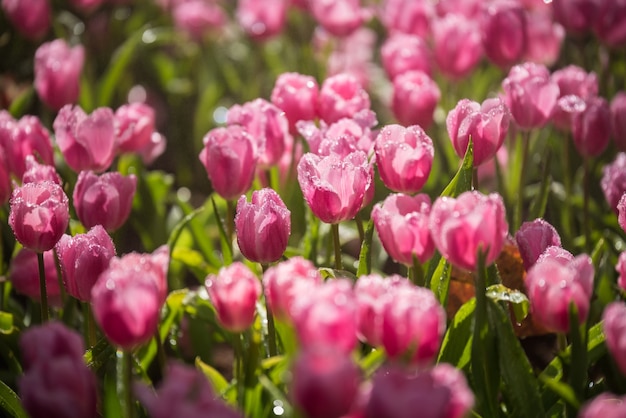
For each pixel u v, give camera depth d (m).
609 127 1.68
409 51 1.93
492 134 1.48
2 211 1.78
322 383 1.14
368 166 1.44
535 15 2.05
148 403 1.19
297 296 1.28
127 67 2.78
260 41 2.50
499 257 1.59
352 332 1.20
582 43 2.17
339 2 2.24
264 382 1.30
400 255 1.38
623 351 1.25
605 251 1.70
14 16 2.28
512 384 1.37
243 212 1.40
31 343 1.24
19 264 1.61
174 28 2.96
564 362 1.41
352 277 1.48
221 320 1.37
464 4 2.17
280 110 1.64
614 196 1.54
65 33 2.67
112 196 1.50
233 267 1.35
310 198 1.43
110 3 3.00
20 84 2.59
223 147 1.52
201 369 1.42
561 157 1.99
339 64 2.57
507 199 1.79
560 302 1.32
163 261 1.41
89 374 1.24
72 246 1.41
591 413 1.20
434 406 1.14
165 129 2.73
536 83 1.60
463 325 1.42
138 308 1.26
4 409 1.48
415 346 1.22
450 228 1.31
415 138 1.47
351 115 1.65
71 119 1.59
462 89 2.26
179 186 2.47
